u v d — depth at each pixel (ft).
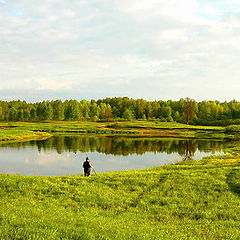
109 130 269.03
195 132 261.44
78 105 572.51
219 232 29.86
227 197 44.88
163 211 38.86
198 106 575.38
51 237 23.11
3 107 566.36
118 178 58.08
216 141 186.29
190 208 40.24
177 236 27.43
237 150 131.54
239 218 35.78
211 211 38.58
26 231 23.94
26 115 522.88
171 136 228.63
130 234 26.22
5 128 261.03
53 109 571.28
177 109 593.01
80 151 131.03
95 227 27.55
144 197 45.50
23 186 49.01
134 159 110.01
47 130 260.21
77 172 83.97
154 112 562.66
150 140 191.42
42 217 30.01
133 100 613.93
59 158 110.22
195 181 54.49
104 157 114.42
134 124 343.46
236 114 458.09
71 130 266.98
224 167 69.87
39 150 132.67
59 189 48.47
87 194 46.19
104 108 557.33
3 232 23.25
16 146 147.84
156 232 27.96
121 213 37.58
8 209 33.37
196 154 125.18
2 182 50.29
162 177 59.11
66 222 28.68
